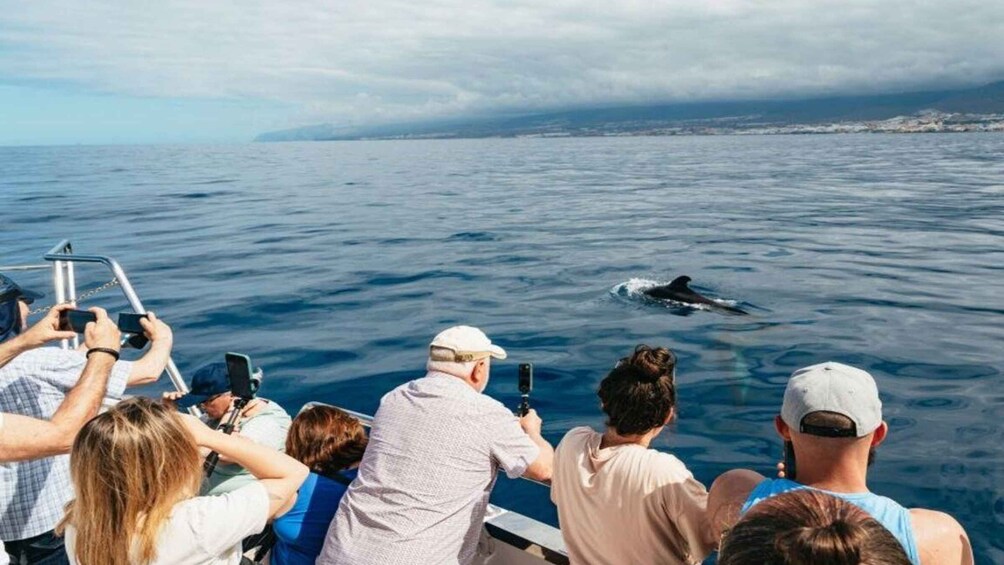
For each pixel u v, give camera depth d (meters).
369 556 2.93
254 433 3.51
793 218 25.02
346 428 3.44
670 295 13.47
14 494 3.27
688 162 64.19
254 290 14.40
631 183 41.44
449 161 73.06
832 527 1.34
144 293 14.22
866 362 9.62
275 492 2.78
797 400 2.36
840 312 12.34
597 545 3.05
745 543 1.42
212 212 28.30
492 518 3.71
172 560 2.42
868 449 2.36
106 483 2.32
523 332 11.33
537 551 3.49
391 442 3.10
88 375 2.76
